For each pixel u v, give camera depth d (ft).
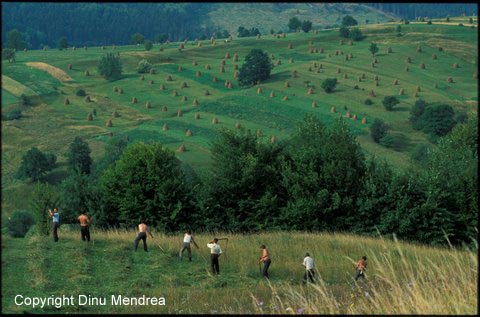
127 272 151.23
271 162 299.17
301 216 273.75
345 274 155.22
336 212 279.49
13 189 526.98
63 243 175.83
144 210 276.00
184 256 176.24
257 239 208.85
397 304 44.91
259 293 119.03
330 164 283.38
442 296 45.27
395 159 568.00
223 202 289.33
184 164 488.85
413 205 268.62
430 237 263.49
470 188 262.26
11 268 136.67
